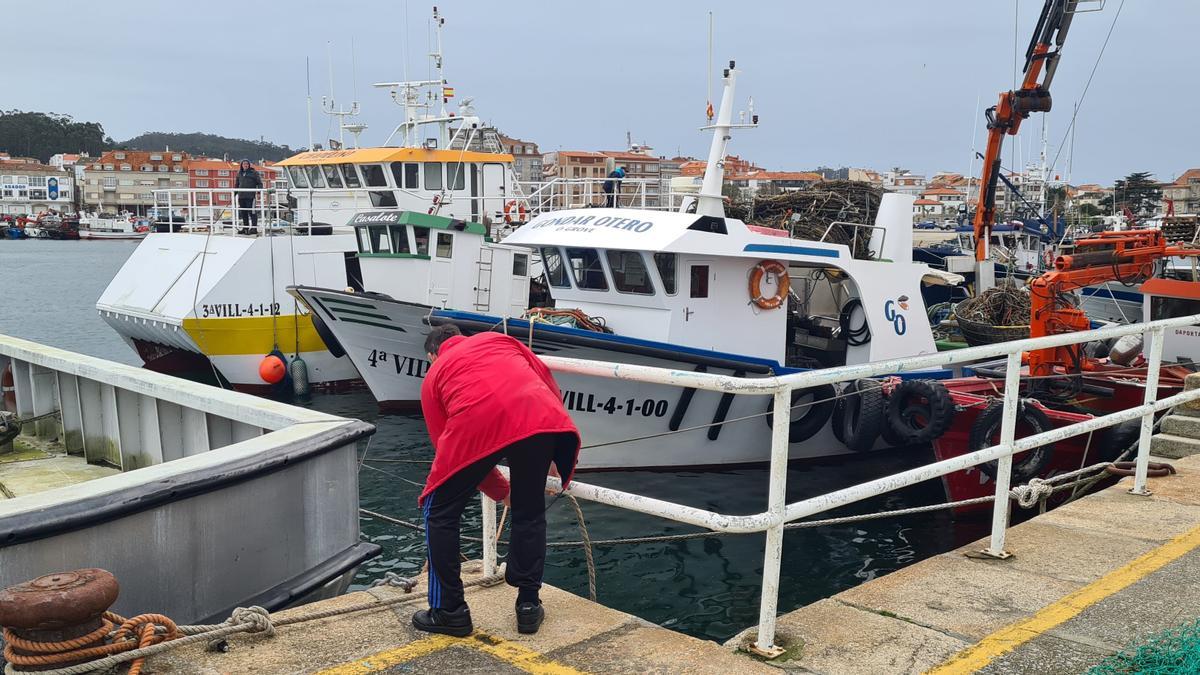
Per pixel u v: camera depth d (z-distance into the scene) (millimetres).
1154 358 6055
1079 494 7586
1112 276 11055
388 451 12992
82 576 3129
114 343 24844
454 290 16141
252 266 16812
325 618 3818
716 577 8492
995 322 16328
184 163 158625
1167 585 4402
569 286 12008
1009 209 34375
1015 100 19172
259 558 4258
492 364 3584
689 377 3619
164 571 3834
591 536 9461
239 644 3535
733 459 11438
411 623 3797
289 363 17172
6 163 157875
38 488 6508
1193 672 3365
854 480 11555
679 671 3393
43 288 42344
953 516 10023
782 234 11930
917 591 4332
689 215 10969
